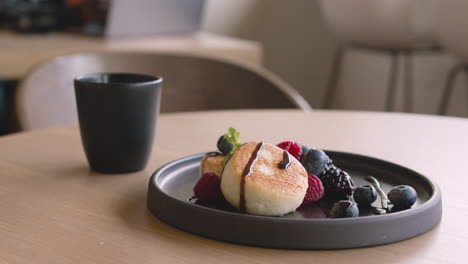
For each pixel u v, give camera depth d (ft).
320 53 10.63
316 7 10.42
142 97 2.53
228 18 9.53
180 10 7.39
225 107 4.25
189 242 1.98
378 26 8.20
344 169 2.51
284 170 2.12
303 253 1.93
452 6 7.30
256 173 2.09
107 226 2.08
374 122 3.44
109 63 4.18
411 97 10.43
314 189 2.17
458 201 2.35
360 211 2.15
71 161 2.70
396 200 2.14
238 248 1.95
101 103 2.48
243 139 3.04
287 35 10.24
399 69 10.39
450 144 3.06
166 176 2.36
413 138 3.14
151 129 2.59
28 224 2.09
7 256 1.90
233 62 4.25
